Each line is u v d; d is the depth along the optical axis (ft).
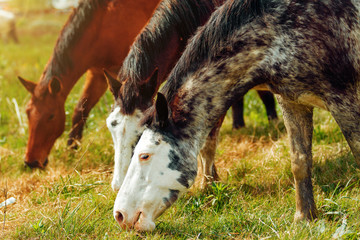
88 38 18.42
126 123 12.57
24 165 19.02
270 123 19.88
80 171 17.66
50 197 14.82
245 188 14.39
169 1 14.28
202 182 14.71
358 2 10.43
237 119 20.25
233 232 11.30
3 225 12.17
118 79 13.78
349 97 10.54
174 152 10.59
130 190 10.62
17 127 24.36
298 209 11.84
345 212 11.80
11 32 63.82
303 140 11.80
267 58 10.64
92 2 18.12
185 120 10.77
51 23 72.13
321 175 14.57
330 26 10.26
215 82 10.84
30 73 33.37
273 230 10.69
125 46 18.22
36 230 11.72
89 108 20.94
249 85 11.07
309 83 10.55
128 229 10.75
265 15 10.52
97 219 12.25
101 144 19.33
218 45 10.73
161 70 14.10
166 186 10.58
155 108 10.54
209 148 14.75
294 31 10.34
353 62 10.48
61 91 19.06
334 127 17.63
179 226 11.81
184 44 14.66
